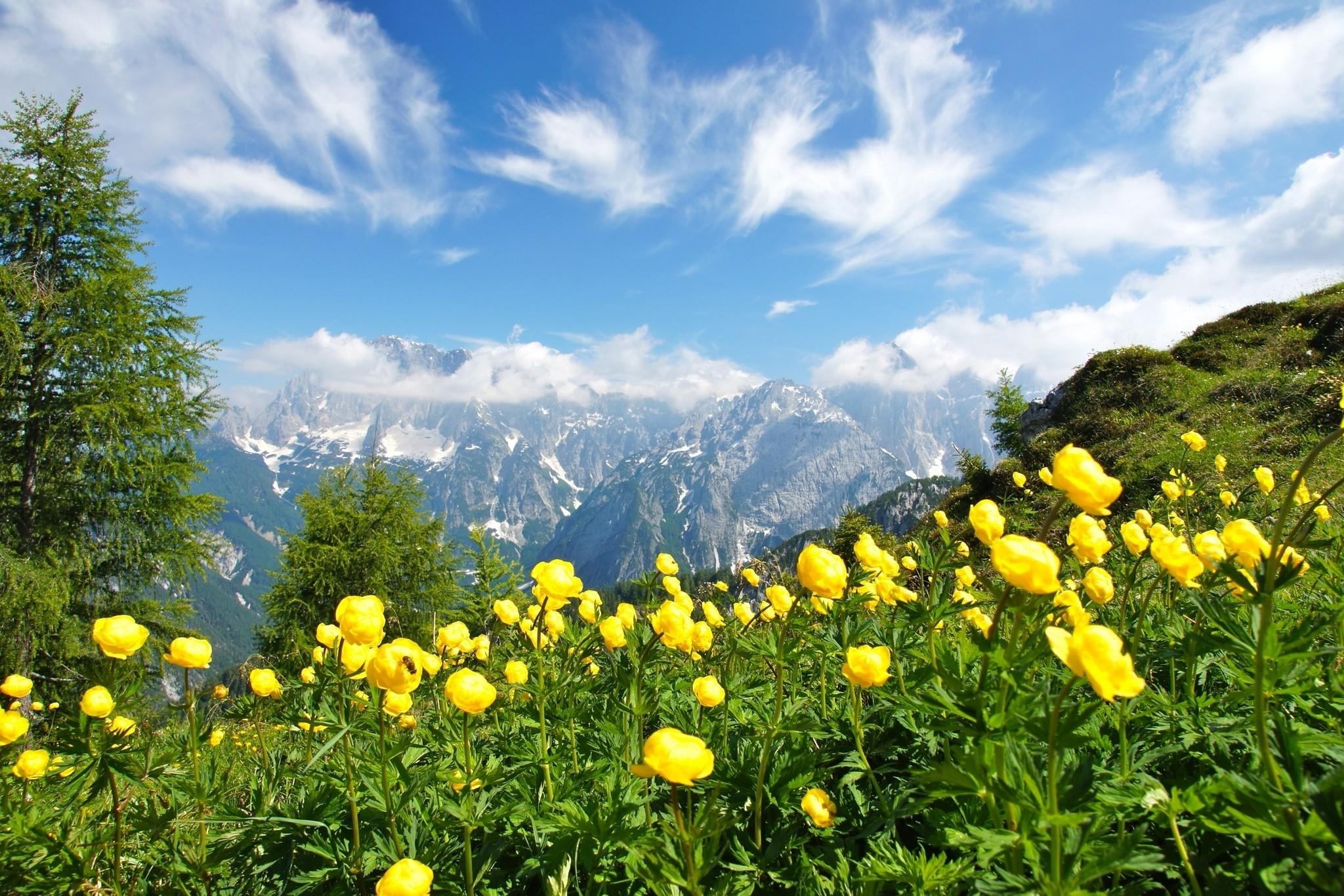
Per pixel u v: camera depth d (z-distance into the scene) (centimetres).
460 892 202
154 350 1856
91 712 214
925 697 190
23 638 1603
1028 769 148
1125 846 134
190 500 1967
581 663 338
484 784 213
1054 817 134
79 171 1891
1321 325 1744
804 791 237
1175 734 221
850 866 209
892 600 309
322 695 257
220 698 408
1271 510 531
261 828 230
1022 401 2781
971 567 338
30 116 1845
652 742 156
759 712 294
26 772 220
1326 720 199
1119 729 197
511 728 317
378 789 230
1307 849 125
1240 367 1956
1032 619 219
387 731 286
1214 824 145
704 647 280
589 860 209
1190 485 625
